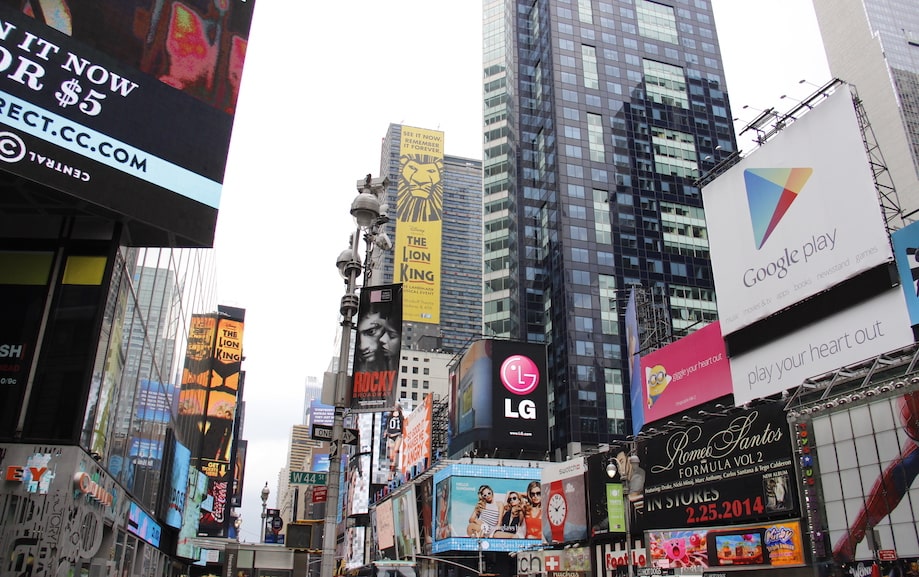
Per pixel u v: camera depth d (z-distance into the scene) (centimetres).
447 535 6838
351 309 1966
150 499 3644
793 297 3538
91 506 2431
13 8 2288
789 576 3061
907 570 2538
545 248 13275
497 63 15062
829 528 2881
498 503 6962
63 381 2306
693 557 3578
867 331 3131
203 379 6612
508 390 7962
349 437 1980
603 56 14625
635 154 13812
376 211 2053
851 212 3278
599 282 12506
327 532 1767
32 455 2203
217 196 2767
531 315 12950
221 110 2869
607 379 11831
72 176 2325
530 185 14112
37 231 2497
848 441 2862
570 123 13750
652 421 4766
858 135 3300
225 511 8300
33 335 2352
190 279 4588
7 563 2084
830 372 3272
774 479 3247
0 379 2283
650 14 15438
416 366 18625
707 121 14662
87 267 2467
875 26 19850
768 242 3738
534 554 5228
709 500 3619
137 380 3091
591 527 4662
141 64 2625
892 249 3070
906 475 2600
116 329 2619
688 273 13038
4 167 2162
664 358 4750
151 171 2564
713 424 3709
